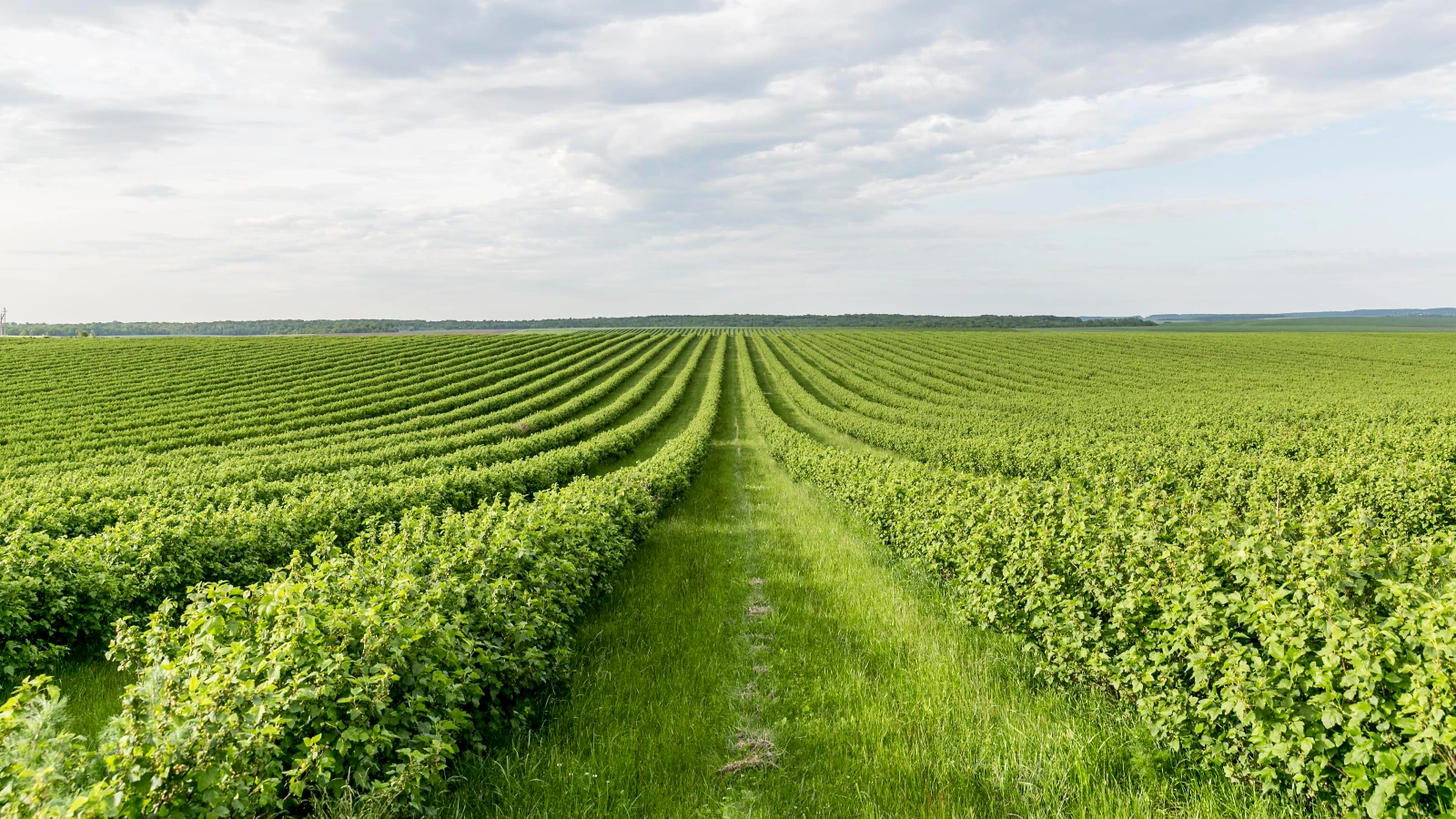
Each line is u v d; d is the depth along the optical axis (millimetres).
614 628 9523
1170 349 85625
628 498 14078
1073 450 22297
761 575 12195
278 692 4734
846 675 7988
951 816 5426
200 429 37125
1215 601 5707
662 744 6539
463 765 5867
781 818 5520
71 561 9391
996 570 8922
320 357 70562
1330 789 4977
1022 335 114062
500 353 81750
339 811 4586
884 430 33781
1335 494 14445
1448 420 30422
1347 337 97375
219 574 11016
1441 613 4555
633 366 73375
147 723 4309
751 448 35469
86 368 58062
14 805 3676
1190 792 5562
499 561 8141
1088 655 6922
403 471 22203
